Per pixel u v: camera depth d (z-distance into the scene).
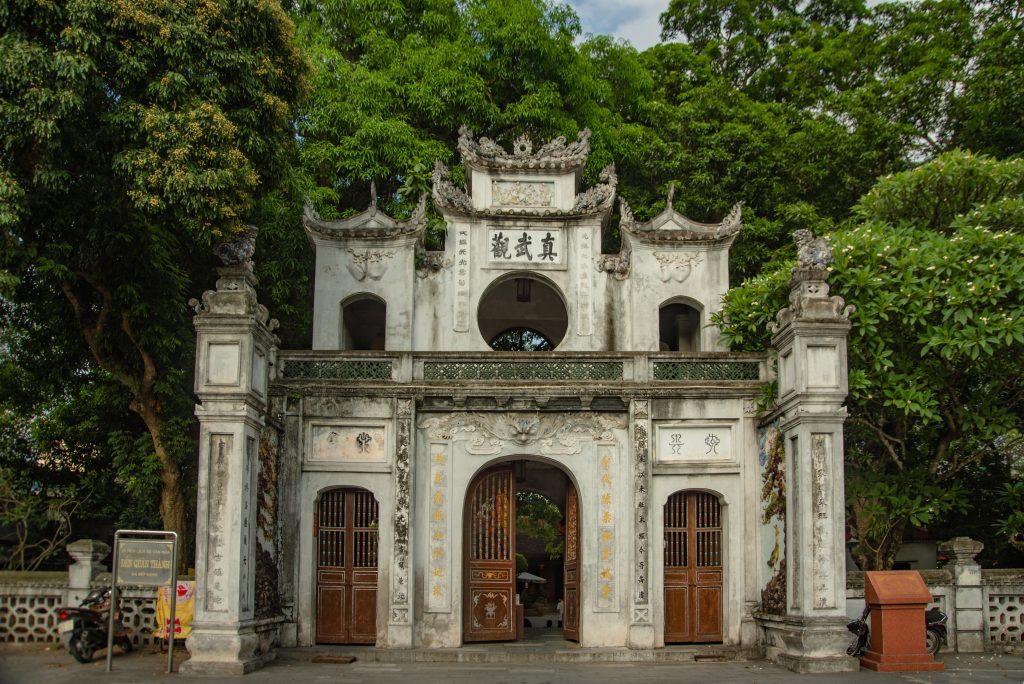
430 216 24.61
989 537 22.39
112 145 15.31
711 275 21.77
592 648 17.80
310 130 25.38
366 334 25.05
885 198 21.06
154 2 15.38
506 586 18.97
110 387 20.59
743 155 28.02
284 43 17.44
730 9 36.06
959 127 27.52
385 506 18.27
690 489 18.66
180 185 14.93
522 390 18.50
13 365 21.42
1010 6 28.30
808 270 16.67
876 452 21.12
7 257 15.30
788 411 16.84
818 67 31.88
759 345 19.91
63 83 14.16
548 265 21.75
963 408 18.45
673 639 18.36
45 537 22.94
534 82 26.39
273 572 17.45
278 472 18.03
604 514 18.62
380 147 25.11
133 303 18.02
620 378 18.88
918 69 27.77
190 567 20.14
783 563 17.09
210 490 15.36
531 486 22.83
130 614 17.16
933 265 17.27
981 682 14.03
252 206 17.62
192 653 14.81
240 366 15.63
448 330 21.44
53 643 17.03
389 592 17.91
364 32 28.20
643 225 21.83
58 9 14.46
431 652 17.23
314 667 15.95
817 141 27.47
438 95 26.08
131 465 19.73
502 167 22.00
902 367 17.98
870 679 14.34
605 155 26.56
